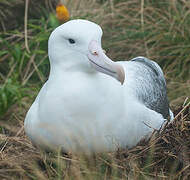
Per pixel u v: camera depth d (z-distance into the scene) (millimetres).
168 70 15328
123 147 10438
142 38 16000
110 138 10141
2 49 15547
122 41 16078
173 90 14688
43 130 10172
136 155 10398
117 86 10094
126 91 10391
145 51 15789
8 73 15055
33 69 15195
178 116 11477
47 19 16516
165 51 15602
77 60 9898
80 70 9969
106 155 10312
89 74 9953
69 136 10039
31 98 14023
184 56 15312
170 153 10625
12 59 15125
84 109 9891
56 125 10000
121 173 10172
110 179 9914
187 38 15570
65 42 9891
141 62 11938
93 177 9859
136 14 16438
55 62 10086
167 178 10242
